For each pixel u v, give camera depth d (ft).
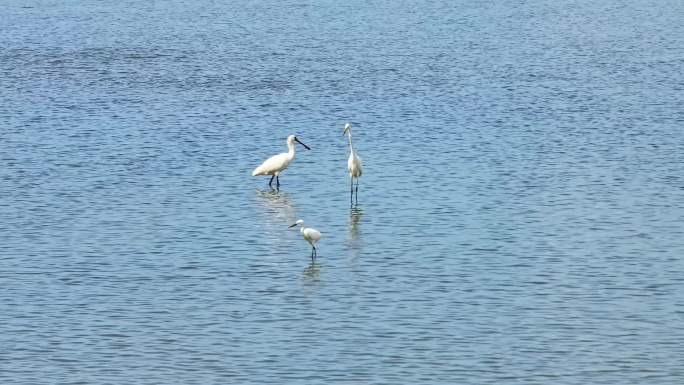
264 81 230.48
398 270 117.60
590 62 256.32
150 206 141.08
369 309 107.04
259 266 119.03
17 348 98.37
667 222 133.80
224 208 140.46
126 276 116.06
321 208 140.05
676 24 327.06
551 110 199.93
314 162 163.63
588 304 108.27
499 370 94.27
